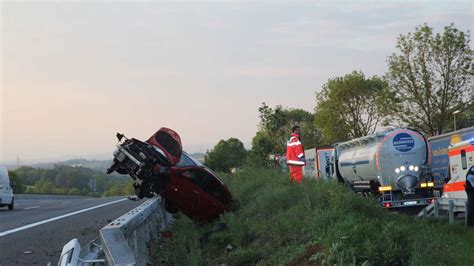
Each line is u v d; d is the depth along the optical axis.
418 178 17.30
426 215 15.55
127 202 27.94
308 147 82.62
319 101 61.88
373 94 57.94
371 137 18.20
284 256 8.18
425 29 41.75
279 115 31.03
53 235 12.70
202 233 11.68
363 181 19.23
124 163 10.94
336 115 59.53
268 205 12.52
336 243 6.93
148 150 10.80
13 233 13.28
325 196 10.76
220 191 12.82
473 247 8.70
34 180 129.50
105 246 5.64
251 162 27.11
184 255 8.96
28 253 10.04
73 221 16.44
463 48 41.38
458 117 43.00
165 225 13.47
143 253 8.62
